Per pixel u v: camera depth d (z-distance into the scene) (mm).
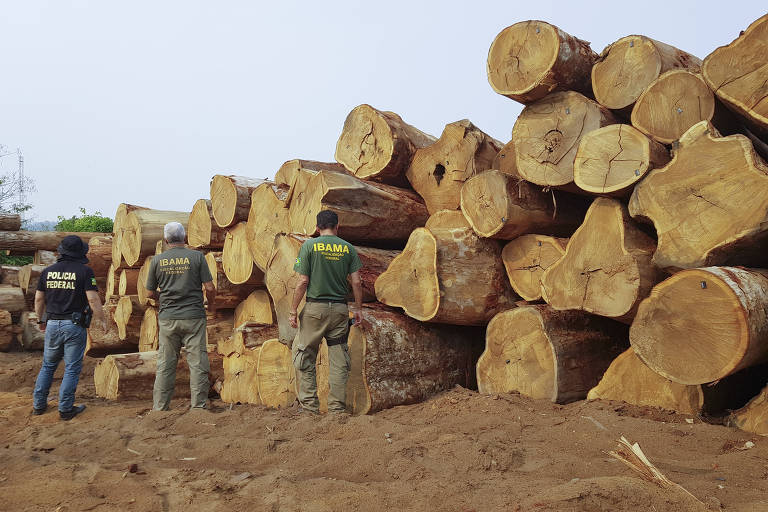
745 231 3799
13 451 4172
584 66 5113
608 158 4504
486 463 3361
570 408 4637
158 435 4492
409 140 6941
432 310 5414
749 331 3424
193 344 5770
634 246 4461
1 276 13016
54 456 4117
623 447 3092
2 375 8688
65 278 5961
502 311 5426
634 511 2506
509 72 5195
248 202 7359
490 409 4629
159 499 3037
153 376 7062
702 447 3600
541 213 5430
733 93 4109
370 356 5207
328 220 5152
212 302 5992
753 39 4031
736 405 4531
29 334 10930
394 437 4051
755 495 2748
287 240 5812
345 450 3715
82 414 6078
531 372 4992
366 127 7027
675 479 2988
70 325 5938
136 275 9641
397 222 6477
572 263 4742
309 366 5078
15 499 3053
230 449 3986
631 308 4344
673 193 4129
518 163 5367
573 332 5074
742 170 3848
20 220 12773
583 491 2619
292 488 3135
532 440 3902
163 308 5773
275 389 6039
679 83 4500
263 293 7273
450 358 5840
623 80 4840
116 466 3715
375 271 6094
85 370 9422
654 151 4340
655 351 3842
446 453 3549
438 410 4852
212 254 7902
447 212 5973
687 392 4324
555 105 5137
